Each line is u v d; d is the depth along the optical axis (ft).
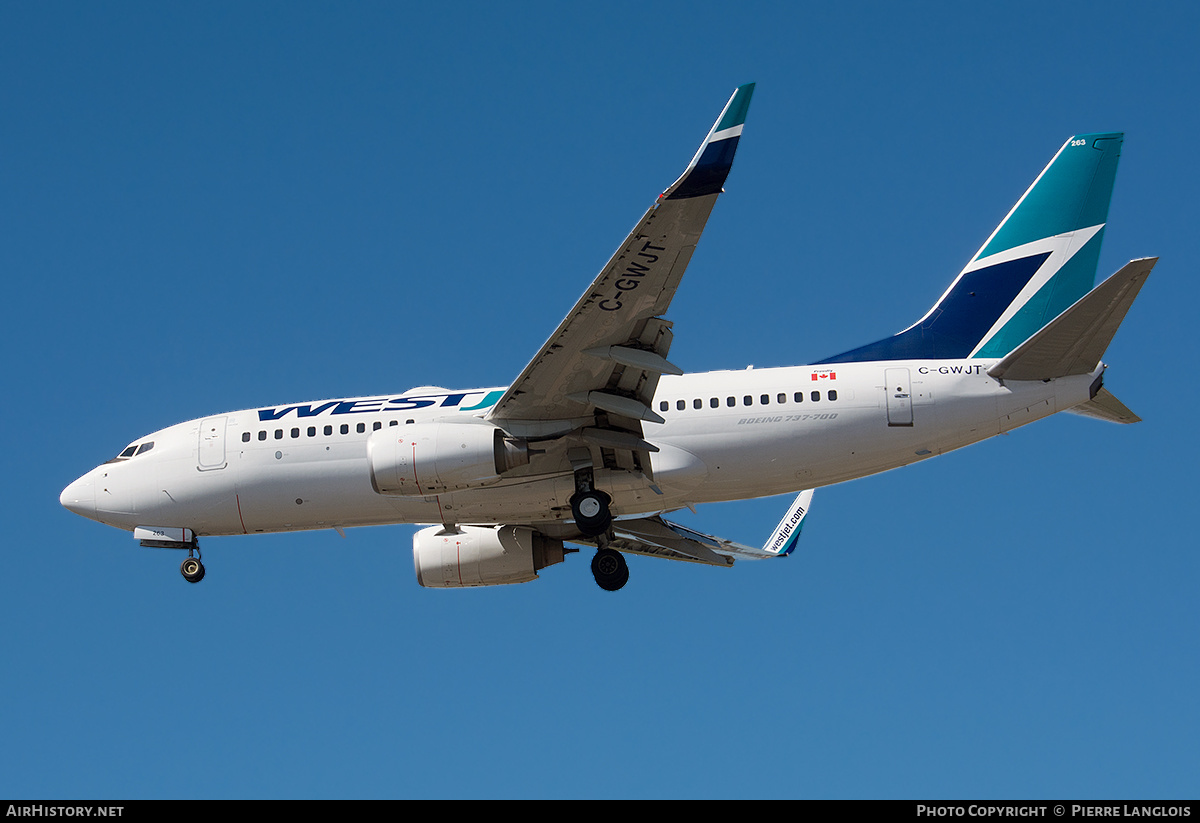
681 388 168.25
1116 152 177.68
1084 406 171.83
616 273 134.92
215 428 176.45
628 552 204.74
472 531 188.03
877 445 165.07
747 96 123.54
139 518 175.94
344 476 171.12
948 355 175.22
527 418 157.07
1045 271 176.04
